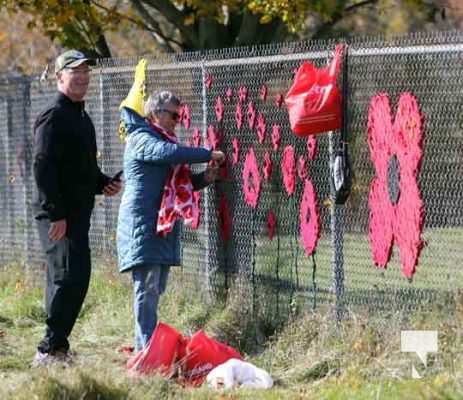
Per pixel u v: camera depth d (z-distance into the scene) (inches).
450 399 967.0
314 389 1091.9
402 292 1222.3
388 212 1207.6
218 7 2245.3
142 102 1250.6
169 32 2883.9
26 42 3142.2
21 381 1080.2
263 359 1238.9
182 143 1517.0
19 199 1817.2
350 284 1295.5
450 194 1218.6
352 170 1267.2
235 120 1417.3
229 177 1430.9
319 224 1293.1
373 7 2696.9
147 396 1034.7
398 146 1186.6
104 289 1556.3
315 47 1376.7
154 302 1232.2
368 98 1258.0
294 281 1337.4
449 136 1218.6
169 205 1226.0
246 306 1371.8
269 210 1370.6
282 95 1341.0
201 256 1483.8
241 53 1498.5
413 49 1154.7
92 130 1246.3
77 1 2170.3
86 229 1233.4
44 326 1455.5
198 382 1149.1
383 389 1034.7
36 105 1772.9
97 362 1180.5
